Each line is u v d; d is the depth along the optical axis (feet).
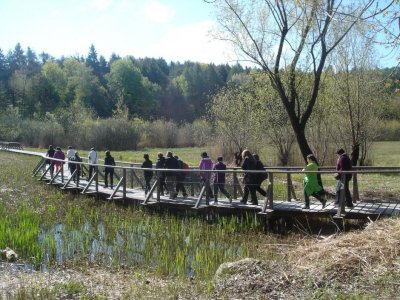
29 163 118.21
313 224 45.65
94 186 69.15
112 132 192.34
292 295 24.31
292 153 99.45
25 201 61.16
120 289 28.73
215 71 376.48
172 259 35.35
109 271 33.58
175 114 349.00
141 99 325.01
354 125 90.27
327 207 46.65
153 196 57.36
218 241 40.52
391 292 22.71
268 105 99.55
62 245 40.78
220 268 29.50
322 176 84.53
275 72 65.77
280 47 65.05
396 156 127.44
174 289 27.84
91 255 37.78
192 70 377.30
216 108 114.01
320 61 64.64
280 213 46.32
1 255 36.94
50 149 90.22
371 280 24.25
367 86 87.86
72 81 322.55
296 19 62.03
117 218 50.47
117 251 38.22
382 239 28.50
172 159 55.42
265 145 106.73
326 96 92.68
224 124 112.06
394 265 25.34
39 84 315.99
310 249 30.83
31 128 210.79
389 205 47.34
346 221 44.45
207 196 49.65
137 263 35.45
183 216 51.01
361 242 28.94
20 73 342.44
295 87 73.00
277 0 63.00
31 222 45.47
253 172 46.55
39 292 27.76
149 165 58.75
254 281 26.61
